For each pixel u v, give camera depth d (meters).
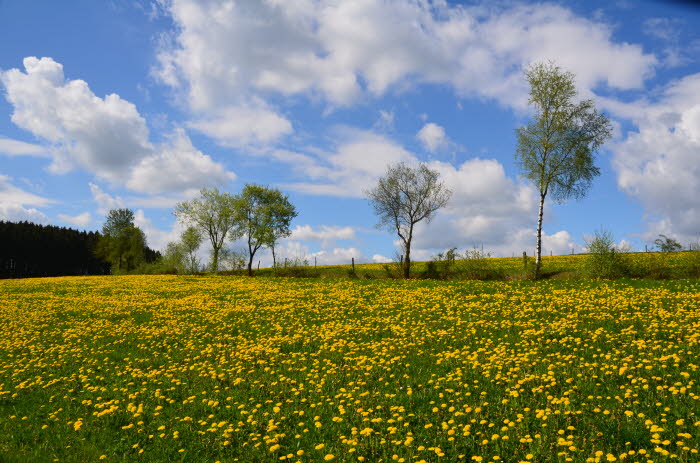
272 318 20.80
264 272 69.62
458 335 14.66
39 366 14.49
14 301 33.59
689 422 6.91
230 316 22.39
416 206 45.28
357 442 7.32
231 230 67.00
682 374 8.70
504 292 23.98
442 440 7.16
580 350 11.60
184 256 68.50
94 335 19.48
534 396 8.65
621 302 17.83
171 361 14.17
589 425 7.14
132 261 97.50
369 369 11.42
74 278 63.09
